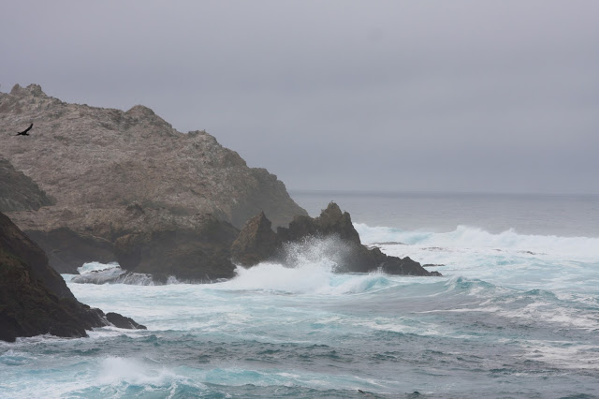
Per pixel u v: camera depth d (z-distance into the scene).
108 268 60.56
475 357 31.67
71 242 65.94
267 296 49.91
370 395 25.33
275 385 26.28
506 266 67.75
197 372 27.83
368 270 61.34
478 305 43.81
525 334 36.28
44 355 29.62
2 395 24.09
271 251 61.09
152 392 24.66
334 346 33.56
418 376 28.48
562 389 26.78
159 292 50.75
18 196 74.50
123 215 70.00
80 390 24.73
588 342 34.50
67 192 84.56
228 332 36.44
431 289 49.97
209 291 51.53
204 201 87.88
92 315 36.00
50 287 38.12
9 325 32.44
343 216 63.94
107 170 88.88
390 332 36.69
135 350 31.25
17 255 37.12
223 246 64.81
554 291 52.59
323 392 25.48
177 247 59.94
